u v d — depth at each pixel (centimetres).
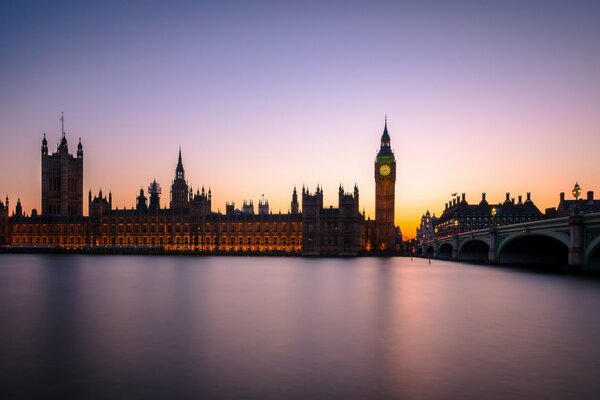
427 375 2856
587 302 5875
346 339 3756
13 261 17362
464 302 5884
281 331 4050
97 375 2855
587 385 2691
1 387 2655
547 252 14712
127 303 5731
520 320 4603
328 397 2512
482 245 18875
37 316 4775
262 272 11588
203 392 2580
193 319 4612
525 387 2658
